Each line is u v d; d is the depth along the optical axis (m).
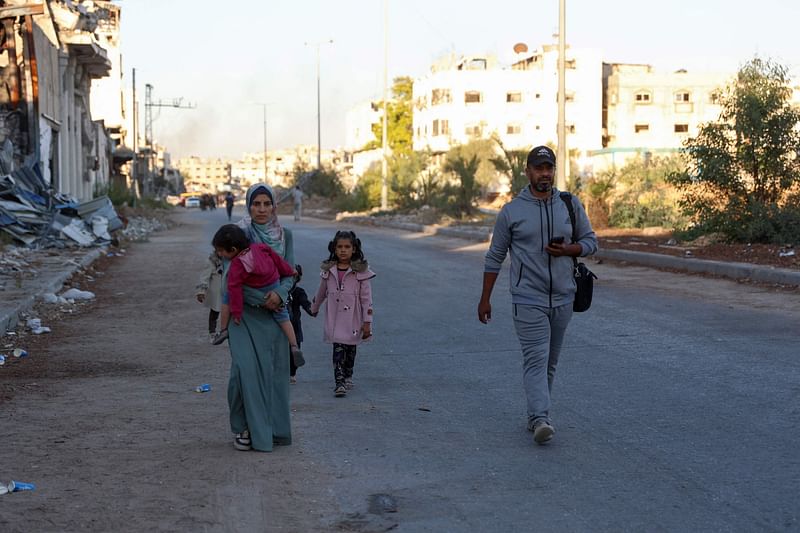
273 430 6.28
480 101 89.00
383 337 11.23
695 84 92.94
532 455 6.01
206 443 6.42
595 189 30.19
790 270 15.20
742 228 20.39
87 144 46.56
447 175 54.31
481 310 6.61
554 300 6.36
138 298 15.63
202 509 4.99
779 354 9.28
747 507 4.88
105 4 76.75
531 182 6.42
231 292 6.05
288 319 6.30
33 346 10.80
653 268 18.66
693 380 8.20
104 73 47.03
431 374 8.93
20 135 32.12
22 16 32.19
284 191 90.00
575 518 4.79
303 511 4.96
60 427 6.89
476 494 5.22
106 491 5.30
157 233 39.81
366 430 6.76
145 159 99.69
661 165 31.62
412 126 102.25
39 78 33.69
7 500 5.13
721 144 20.91
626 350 9.81
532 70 89.69
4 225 23.53
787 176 20.23
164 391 8.30
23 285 15.48
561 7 25.48
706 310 12.63
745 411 7.02
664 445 6.14
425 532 4.63
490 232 31.47
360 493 5.27
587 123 90.88
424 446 6.29
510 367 9.18
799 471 5.48
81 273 19.00
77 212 26.19
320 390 8.29
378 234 36.09
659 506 4.93
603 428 6.65
